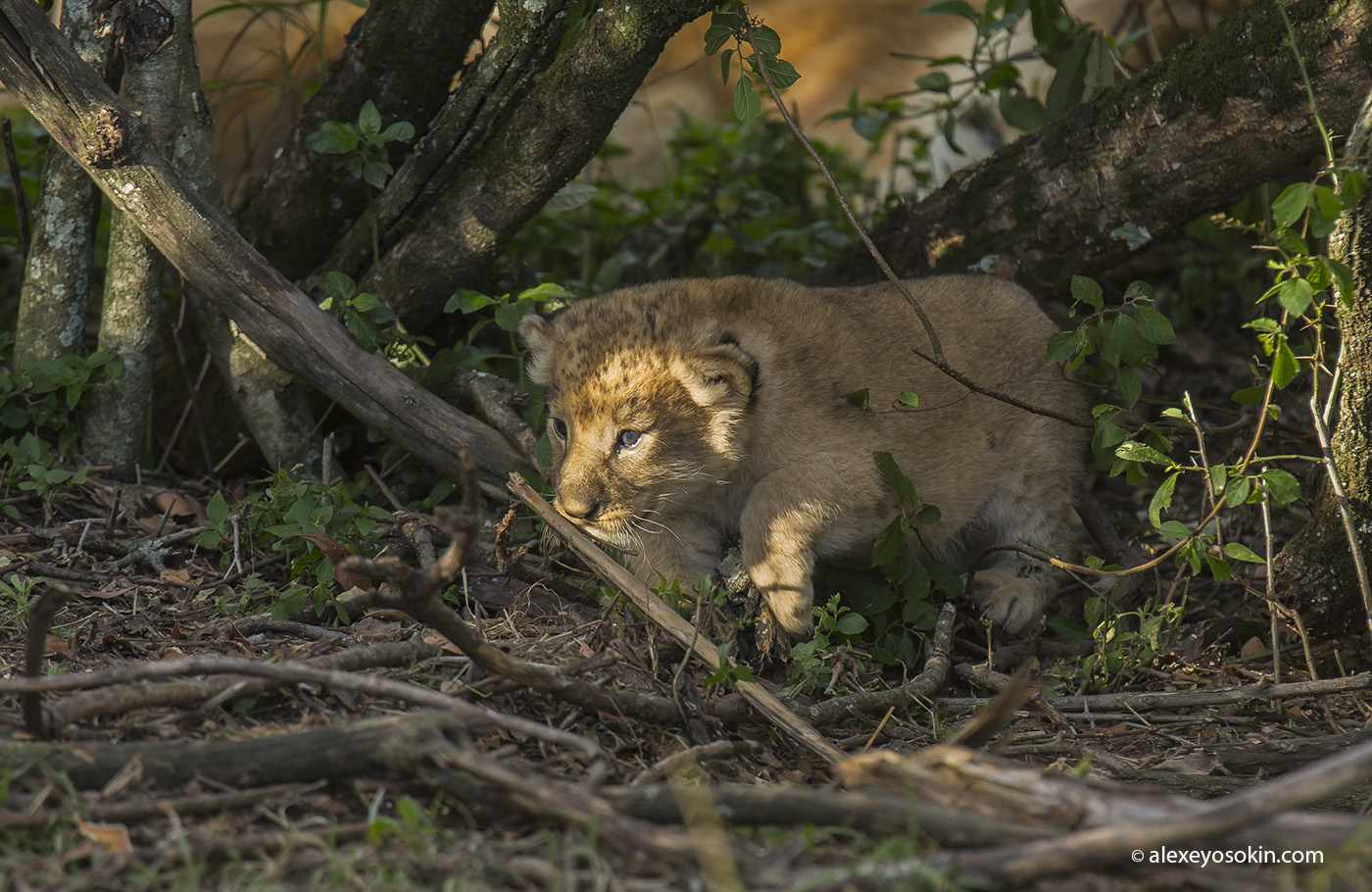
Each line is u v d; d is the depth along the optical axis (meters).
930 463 9.66
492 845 5.13
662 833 4.76
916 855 4.73
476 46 13.73
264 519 9.02
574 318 9.19
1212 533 9.45
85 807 5.03
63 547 8.89
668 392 8.59
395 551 9.01
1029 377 10.34
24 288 10.23
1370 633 7.76
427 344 11.18
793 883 4.63
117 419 10.12
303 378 9.84
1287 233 7.81
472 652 6.16
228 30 20.50
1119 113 9.99
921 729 7.78
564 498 8.52
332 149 9.78
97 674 5.34
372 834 5.01
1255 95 9.09
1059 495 10.48
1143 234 10.33
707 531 9.73
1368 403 8.22
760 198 14.88
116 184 8.99
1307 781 4.15
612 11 8.84
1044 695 8.23
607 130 9.51
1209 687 8.59
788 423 8.91
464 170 10.00
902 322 9.85
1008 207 10.95
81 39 9.45
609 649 7.58
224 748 5.41
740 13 8.73
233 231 9.38
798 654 7.71
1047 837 4.71
